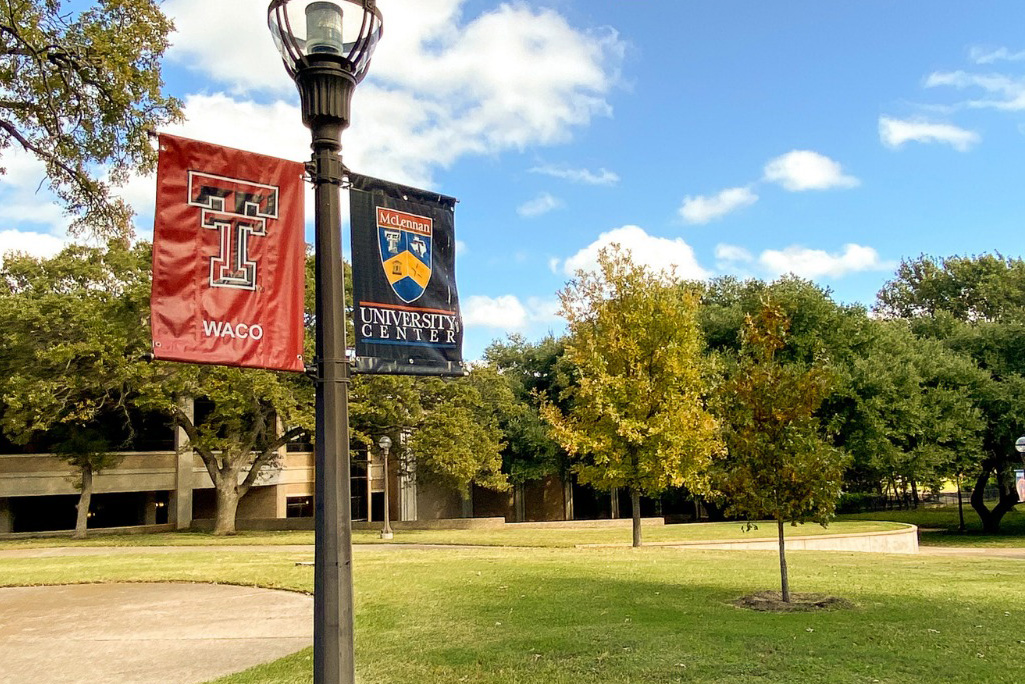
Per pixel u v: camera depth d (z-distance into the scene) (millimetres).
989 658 6777
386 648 7629
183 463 38250
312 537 26312
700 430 17469
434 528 32062
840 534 22891
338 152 4641
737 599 9906
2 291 27609
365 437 29828
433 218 5375
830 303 35531
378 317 4957
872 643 7344
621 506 49906
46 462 34938
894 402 32688
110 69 12680
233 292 4566
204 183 4559
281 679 6691
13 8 11930
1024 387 34125
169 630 9094
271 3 4496
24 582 13469
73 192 14758
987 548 28406
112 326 25500
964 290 50469
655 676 6449
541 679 6461
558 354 44812
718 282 46750
